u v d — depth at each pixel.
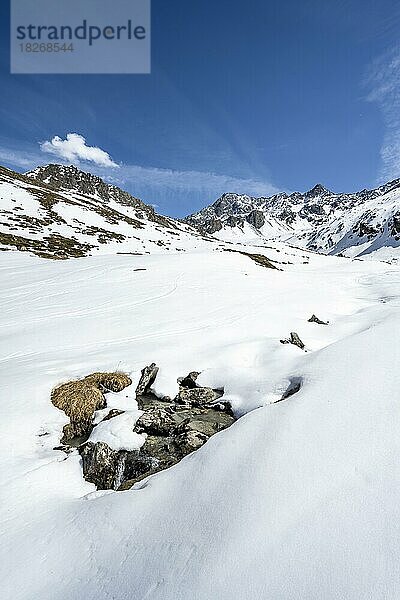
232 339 16.44
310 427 7.43
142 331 17.75
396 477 6.06
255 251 88.69
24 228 63.69
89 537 6.36
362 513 5.56
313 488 6.08
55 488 8.19
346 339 12.26
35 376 12.60
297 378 10.62
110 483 8.64
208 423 10.59
